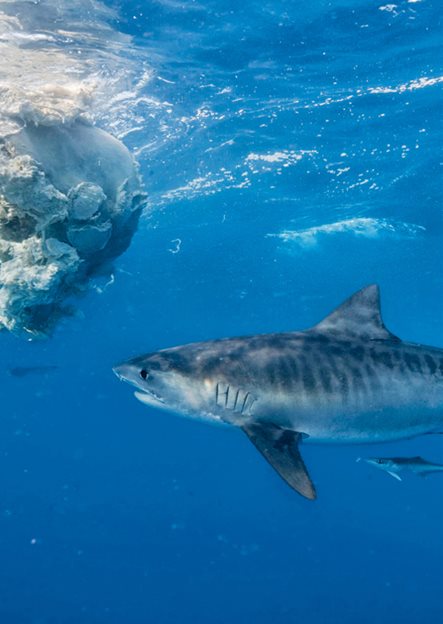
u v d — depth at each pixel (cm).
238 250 2939
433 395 620
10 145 875
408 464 810
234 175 1864
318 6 1073
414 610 1730
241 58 1216
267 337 627
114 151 1041
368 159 1798
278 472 487
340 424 594
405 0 1066
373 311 635
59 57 1127
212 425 604
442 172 1930
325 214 2373
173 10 1033
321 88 1362
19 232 913
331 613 1759
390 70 1301
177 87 1305
